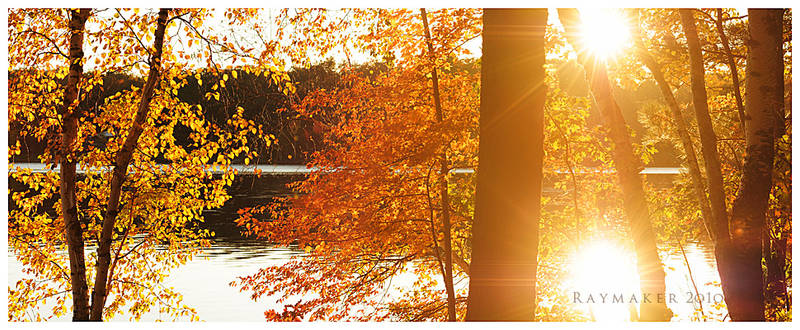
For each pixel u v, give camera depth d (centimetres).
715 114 1289
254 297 1100
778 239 984
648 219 901
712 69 1210
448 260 1084
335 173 1046
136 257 1123
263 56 887
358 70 1104
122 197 1077
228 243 2662
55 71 925
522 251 525
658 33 1105
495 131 533
